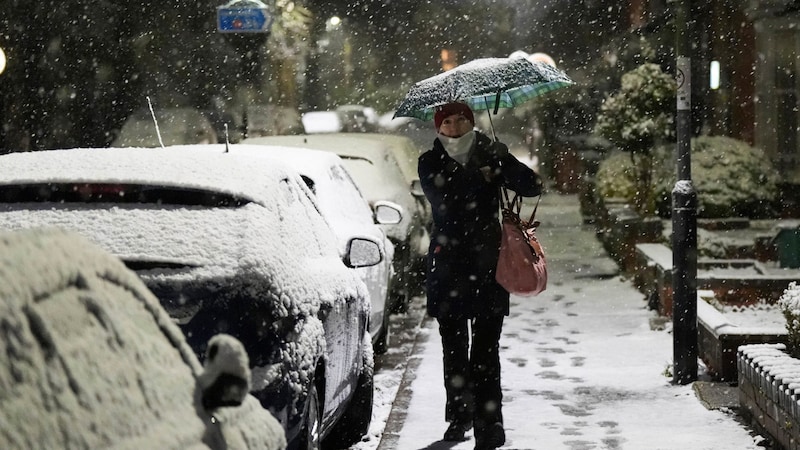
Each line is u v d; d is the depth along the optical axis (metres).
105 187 6.18
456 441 8.55
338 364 7.25
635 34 31.86
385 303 11.91
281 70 41.19
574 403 9.67
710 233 17.22
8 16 27.56
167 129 23.03
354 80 58.41
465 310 8.24
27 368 2.71
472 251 8.28
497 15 59.84
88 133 30.30
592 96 36.50
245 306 5.80
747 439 8.41
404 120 44.50
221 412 3.65
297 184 7.30
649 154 20.66
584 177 26.58
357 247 8.41
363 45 59.16
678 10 10.30
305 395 6.07
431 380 10.69
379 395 10.21
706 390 9.86
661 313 14.05
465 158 8.33
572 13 45.47
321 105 51.88
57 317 2.93
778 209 20.30
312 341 6.23
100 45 30.58
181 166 6.51
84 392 2.87
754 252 16.80
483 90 8.46
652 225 17.98
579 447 8.23
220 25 22.48
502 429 8.21
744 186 19.59
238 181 6.41
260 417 4.00
